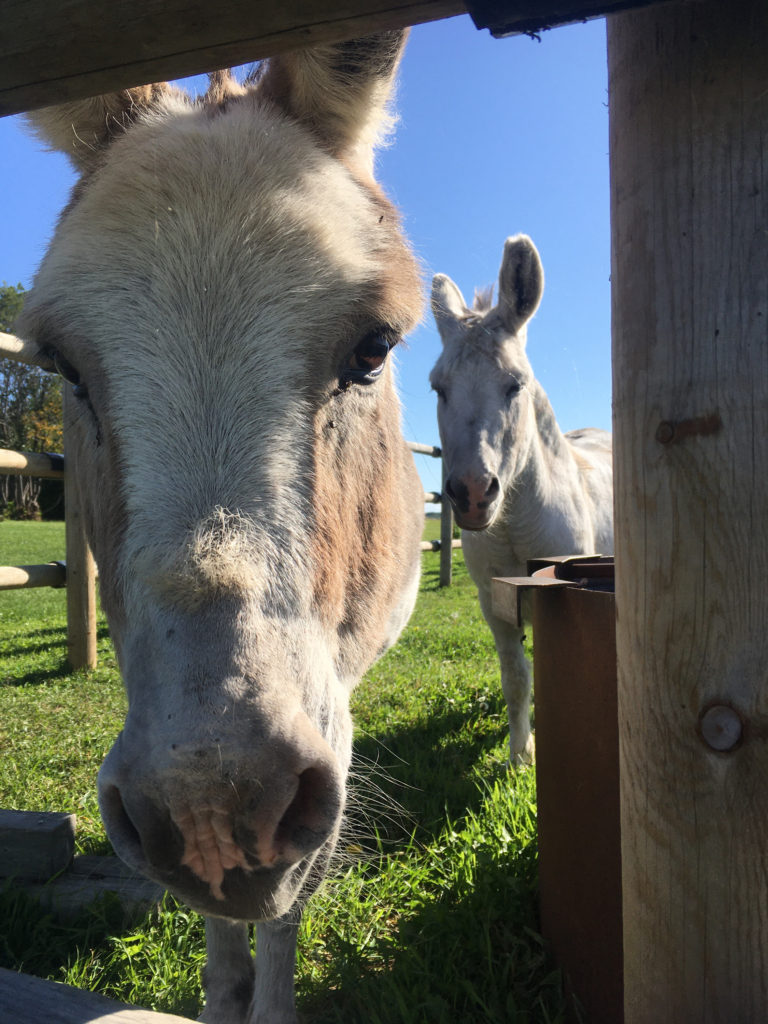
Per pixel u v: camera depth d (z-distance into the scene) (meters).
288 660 1.19
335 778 1.18
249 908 1.25
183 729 1.07
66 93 1.15
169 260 1.32
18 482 28.75
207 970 1.94
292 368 1.34
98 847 2.77
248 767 1.07
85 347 1.37
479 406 3.62
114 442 1.32
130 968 2.08
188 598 1.15
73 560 5.34
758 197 0.97
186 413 1.28
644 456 1.10
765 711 1.02
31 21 1.02
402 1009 1.81
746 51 0.95
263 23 0.96
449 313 4.02
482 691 4.74
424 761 3.52
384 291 1.48
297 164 1.42
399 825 2.81
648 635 1.12
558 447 4.21
